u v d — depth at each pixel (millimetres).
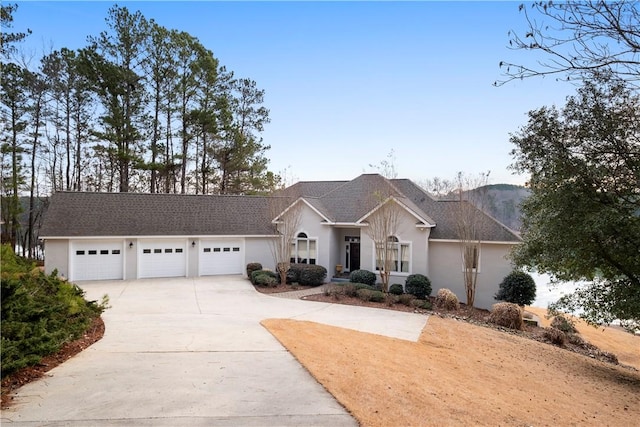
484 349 13594
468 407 8070
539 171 13750
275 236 27109
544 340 16609
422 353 11969
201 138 42625
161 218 26484
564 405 9523
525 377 11320
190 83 39188
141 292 21203
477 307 22109
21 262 12445
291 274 24391
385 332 14227
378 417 6910
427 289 20984
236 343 11258
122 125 36219
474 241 21344
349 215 25719
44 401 7004
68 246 23875
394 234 22703
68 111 38656
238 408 6926
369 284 22516
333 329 13867
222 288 22766
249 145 42625
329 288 21094
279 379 8414
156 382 8031
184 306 17875
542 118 12969
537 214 14828
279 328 13273
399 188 26906
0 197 30438
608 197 12930
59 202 25328
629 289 13727
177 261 26312
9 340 7789
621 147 11734
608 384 12047
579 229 13234
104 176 43656
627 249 13242
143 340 11422
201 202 28578
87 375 8336
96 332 12297
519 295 20172
